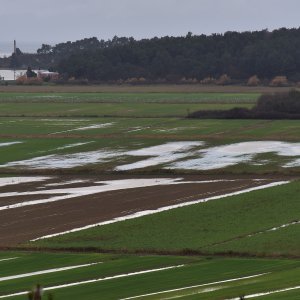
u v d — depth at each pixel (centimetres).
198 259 12750
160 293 11000
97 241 14050
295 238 13650
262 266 12188
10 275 12238
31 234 14738
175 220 15338
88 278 11931
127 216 15900
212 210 16050
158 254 13138
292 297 10394
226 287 11094
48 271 12388
